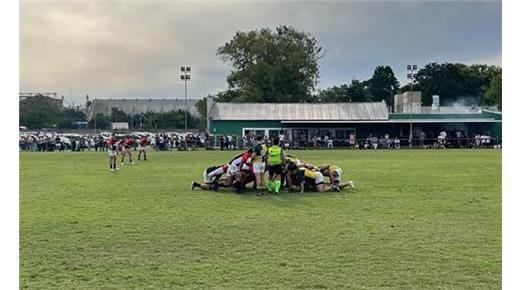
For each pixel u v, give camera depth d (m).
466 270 7.79
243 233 10.63
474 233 10.48
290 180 17.92
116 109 115.25
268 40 87.94
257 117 64.19
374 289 6.95
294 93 89.56
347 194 17.12
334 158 38.66
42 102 105.75
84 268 8.08
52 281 7.41
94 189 19.25
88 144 62.12
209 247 9.40
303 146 61.69
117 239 10.14
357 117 64.00
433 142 62.59
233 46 88.12
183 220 12.24
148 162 35.75
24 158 42.41
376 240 9.84
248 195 17.05
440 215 12.73
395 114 64.25
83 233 10.74
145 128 102.31
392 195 16.80
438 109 67.69
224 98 90.00
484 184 20.09
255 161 17.02
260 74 85.94
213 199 16.09
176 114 106.31
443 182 20.94
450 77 117.44
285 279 7.39
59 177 24.44
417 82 119.25
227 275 7.61
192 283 7.25
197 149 58.94
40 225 11.66
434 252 8.89
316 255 8.71
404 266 8.01
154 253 8.99
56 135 68.56
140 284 7.24
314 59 91.94
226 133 63.72
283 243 9.66
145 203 15.27
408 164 31.81
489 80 113.94
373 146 60.25
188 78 67.94
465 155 42.69
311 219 12.24
